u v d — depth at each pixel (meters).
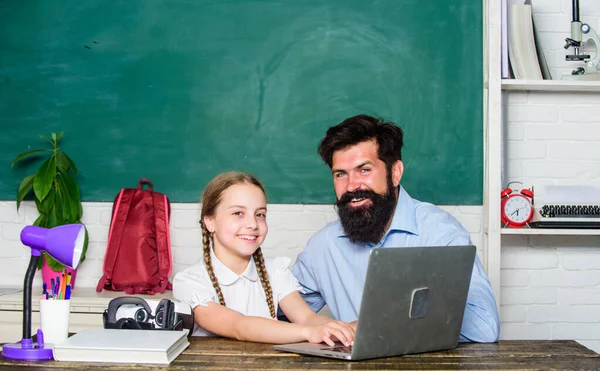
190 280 1.93
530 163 3.12
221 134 3.13
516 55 2.98
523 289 3.11
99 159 3.14
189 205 3.12
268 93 3.12
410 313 1.50
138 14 3.14
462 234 2.13
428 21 3.11
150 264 2.95
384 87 3.11
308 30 3.12
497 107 2.94
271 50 3.13
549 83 2.93
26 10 3.16
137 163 3.13
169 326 1.70
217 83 3.13
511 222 2.91
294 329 1.66
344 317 2.26
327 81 3.12
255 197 1.97
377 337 1.47
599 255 3.11
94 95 3.15
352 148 2.10
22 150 3.15
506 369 1.41
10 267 3.13
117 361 1.45
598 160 3.11
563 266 3.11
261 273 2.03
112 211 3.05
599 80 2.94
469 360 1.49
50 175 2.91
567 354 1.56
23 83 3.16
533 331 3.11
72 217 2.99
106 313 1.74
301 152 3.12
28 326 1.53
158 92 3.14
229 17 3.13
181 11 3.14
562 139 3.11
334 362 1.46
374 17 3.11
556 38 3.12
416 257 1.48
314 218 3.11
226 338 1.77
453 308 1.59
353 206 2.12
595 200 2.87
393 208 2.17
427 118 3.11
